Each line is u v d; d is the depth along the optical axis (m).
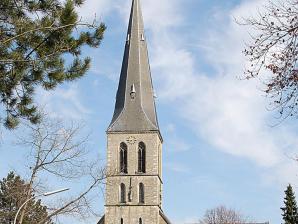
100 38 16.34
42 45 16.09
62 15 15.67
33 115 16.97
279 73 12.14
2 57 15.79
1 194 48.22
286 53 12.09
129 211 73.62
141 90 78.81
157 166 75.31
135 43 80.88
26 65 15.96
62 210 33.38
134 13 82.00
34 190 34.19
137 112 77.50
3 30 16.06
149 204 73.81
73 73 16.28
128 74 79.50
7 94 16.53
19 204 36.94
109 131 76.50
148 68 80.50
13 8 16.17
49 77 16.09
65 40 16.03
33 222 37.53
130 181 74.69
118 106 78.69
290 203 68.81
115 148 76.12
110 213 73.56
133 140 76.19
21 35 15.66
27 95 16.69
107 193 74.00
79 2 16.14
